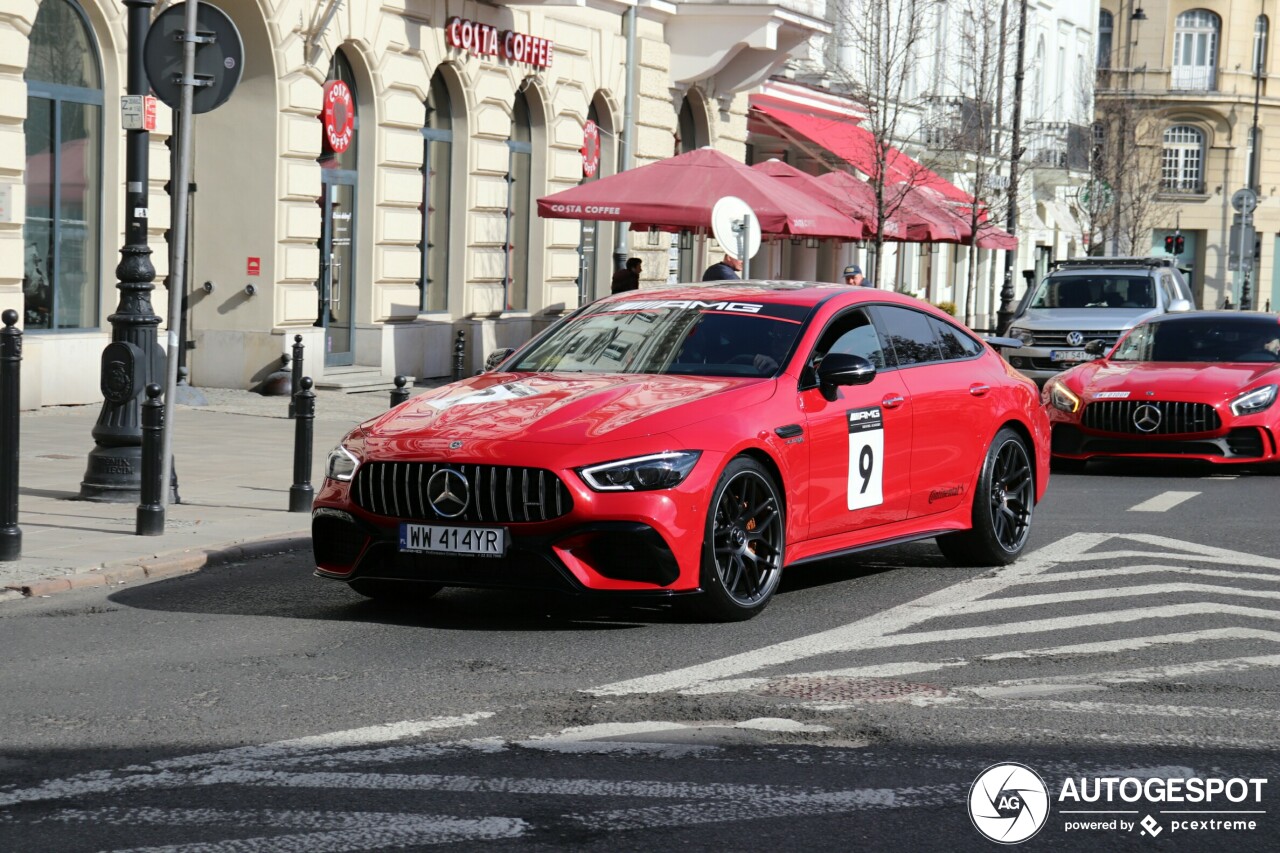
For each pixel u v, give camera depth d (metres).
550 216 20.67
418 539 7.83
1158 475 16.05
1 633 7.86
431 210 25.23
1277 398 15.81
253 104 20.78
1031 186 53.69
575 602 8.73
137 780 5.46
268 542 10.36
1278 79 76.38
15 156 16.72
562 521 7.65
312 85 21.36
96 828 4.96
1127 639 7.87
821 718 6.30
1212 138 76.19
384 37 22.92
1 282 16.75
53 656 7.36
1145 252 70.75
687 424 7.98
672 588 7.80
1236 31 75.56
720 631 8.00
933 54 42.50
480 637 7.82
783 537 8.42
